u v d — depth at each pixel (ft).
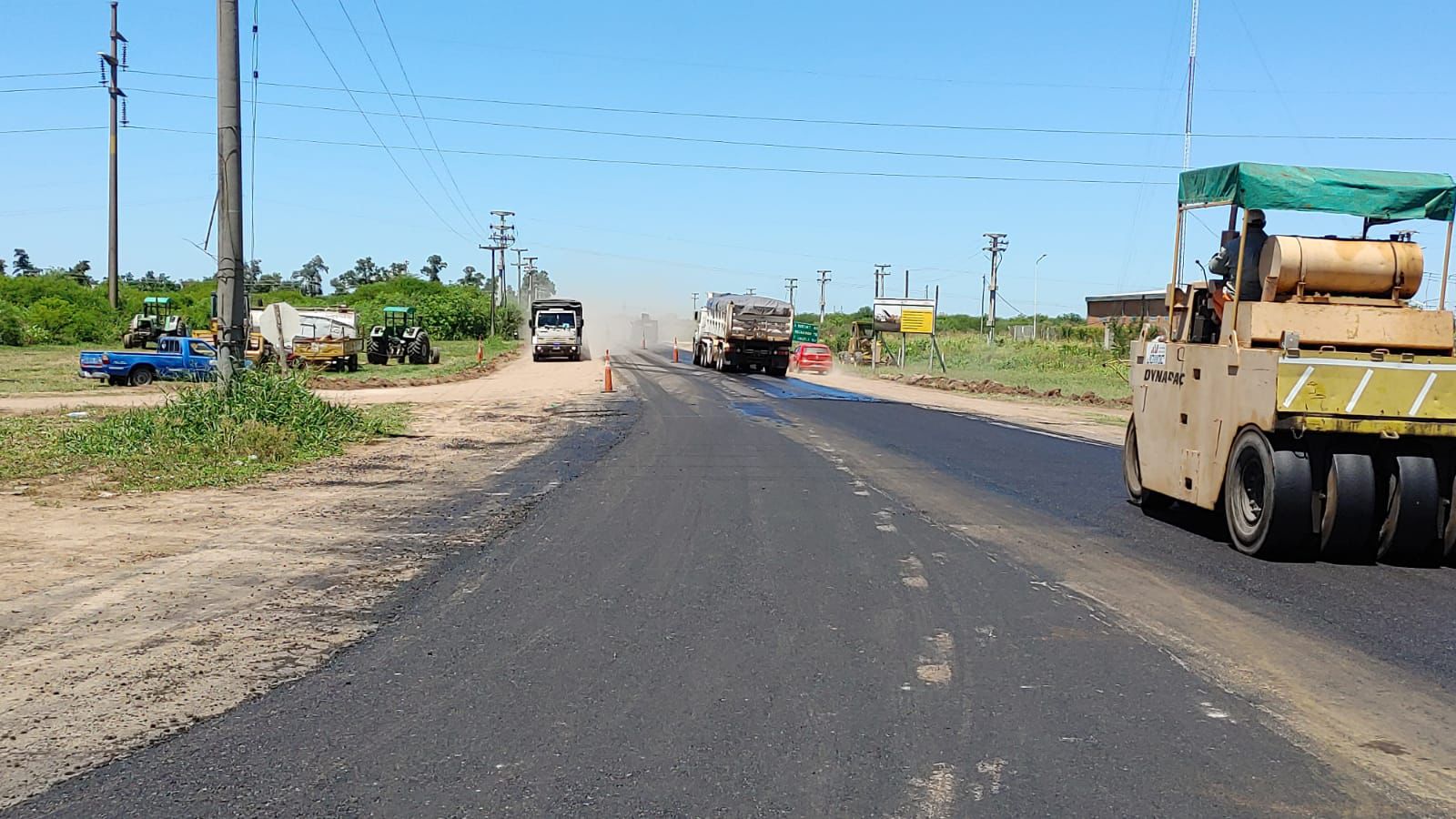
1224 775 15.47
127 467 46.68
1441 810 14.47
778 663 20.48
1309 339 31.45
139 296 260.01
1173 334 37.78
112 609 24.09
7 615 23.49
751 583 26.89
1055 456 57.11
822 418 79.00
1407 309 31.76
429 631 22.56
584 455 54.29
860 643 21.83
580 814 14.07
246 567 28.45
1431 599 26.13
